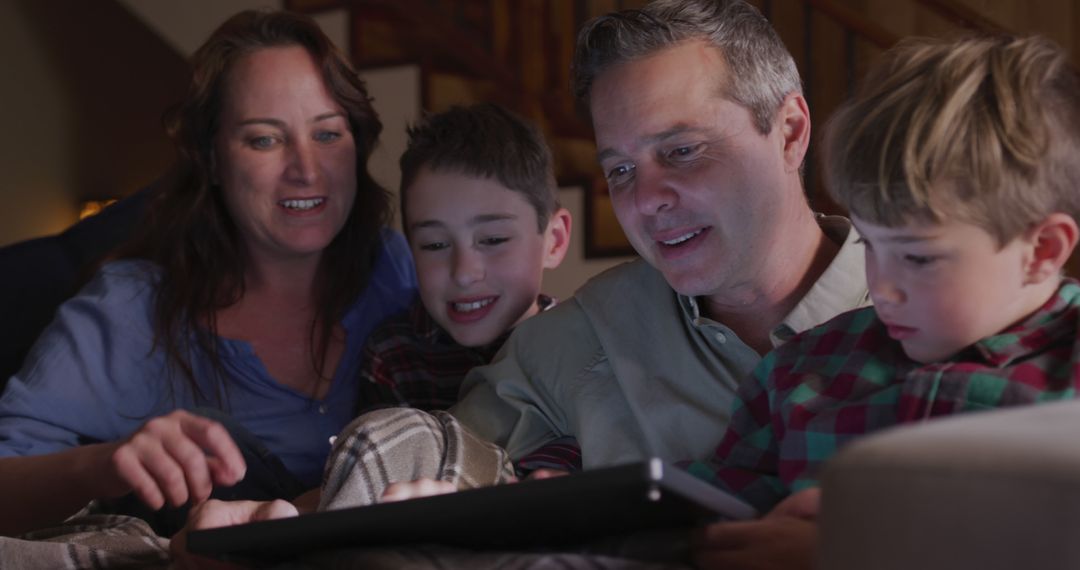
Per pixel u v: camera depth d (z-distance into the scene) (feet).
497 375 5.28
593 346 5.08
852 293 4.58
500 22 14.82
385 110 14.58
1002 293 3.16
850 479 2.13
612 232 13.92
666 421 4.71
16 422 5.59
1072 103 3.21
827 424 3.49
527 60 14.74
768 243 4.60
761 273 4.64
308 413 6.03
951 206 3.05
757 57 4.55
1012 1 13.47
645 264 5.07
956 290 3.14
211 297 6.11
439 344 6.22
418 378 6.12
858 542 2.11
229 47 6.15
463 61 14.66
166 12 15.19
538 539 3.14
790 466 3.55
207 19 14.97
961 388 3.16
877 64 3.51
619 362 4.88
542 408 5.14
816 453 3.49
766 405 3.90
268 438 5.93
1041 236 3.14
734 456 3.86
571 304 5.24
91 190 16.98
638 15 4.59
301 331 6.26
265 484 5.26
